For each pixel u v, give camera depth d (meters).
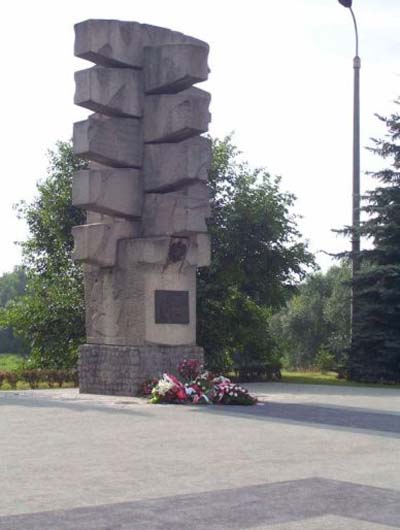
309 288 64.19
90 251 20.44
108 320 20.78
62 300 31.41
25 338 32.84
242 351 32.41
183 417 15.59
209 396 18.33
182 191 20.61
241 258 30.95
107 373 20.62
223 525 7.69
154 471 10.12
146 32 20.86
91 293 21.30
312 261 32.31
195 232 20.06
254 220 30.27
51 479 9.54
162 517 7.90
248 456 11.33
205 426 14.34
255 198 30.91
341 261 31.05
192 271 20.61
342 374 31.06
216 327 31.31
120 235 20.48
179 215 19.94
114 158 20.34
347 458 11.34
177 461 10.83
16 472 9.93
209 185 30.95
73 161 31.92
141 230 20.70
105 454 11.25
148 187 20.62
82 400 18.73
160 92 20.69
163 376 18.95
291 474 10.13
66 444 12.05
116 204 20.25
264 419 15.55
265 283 31.92
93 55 20.27
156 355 20.08
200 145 20.47
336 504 8.61
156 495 8.82
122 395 20.19
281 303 33.00
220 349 31.66
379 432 13.98
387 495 9.06
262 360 32.16
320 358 42.12
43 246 33.19
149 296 20.05
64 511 8.04
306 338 62.78
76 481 9.45
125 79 20.44
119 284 20.56
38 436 12.80
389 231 29.52
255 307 32.91
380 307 28.81
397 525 7.85
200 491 9.05
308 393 23.00
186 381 19.41
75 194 20.28
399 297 28.67
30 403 17.80
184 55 20.16
